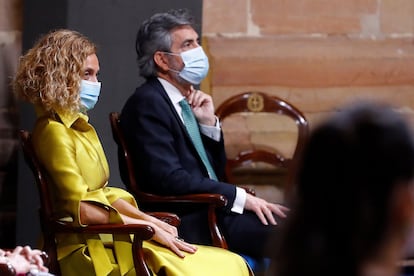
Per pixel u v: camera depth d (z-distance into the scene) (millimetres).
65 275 5719
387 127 2223
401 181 2191
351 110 2273
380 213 2186
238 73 8461
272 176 8430
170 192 6297
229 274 5734
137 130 6406
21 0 7574
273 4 8492
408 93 8719
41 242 5832
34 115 7504
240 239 6453
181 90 6727
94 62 5895
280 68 8516
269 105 7707
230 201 6422
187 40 6605
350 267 2180
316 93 8578
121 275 5637
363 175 2201
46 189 5703
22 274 4887
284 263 2215
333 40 8609
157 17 6680
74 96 5727
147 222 5691
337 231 2193
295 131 8492
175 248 5719
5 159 7562
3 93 7535
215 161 6855
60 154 5652
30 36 7531
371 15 8664
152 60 6648
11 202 7641
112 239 5824
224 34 8461
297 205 2244
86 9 7555
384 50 8664
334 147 2227
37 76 5730
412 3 8703
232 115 8445
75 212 5566
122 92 7707
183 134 6516
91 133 5973
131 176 6414
